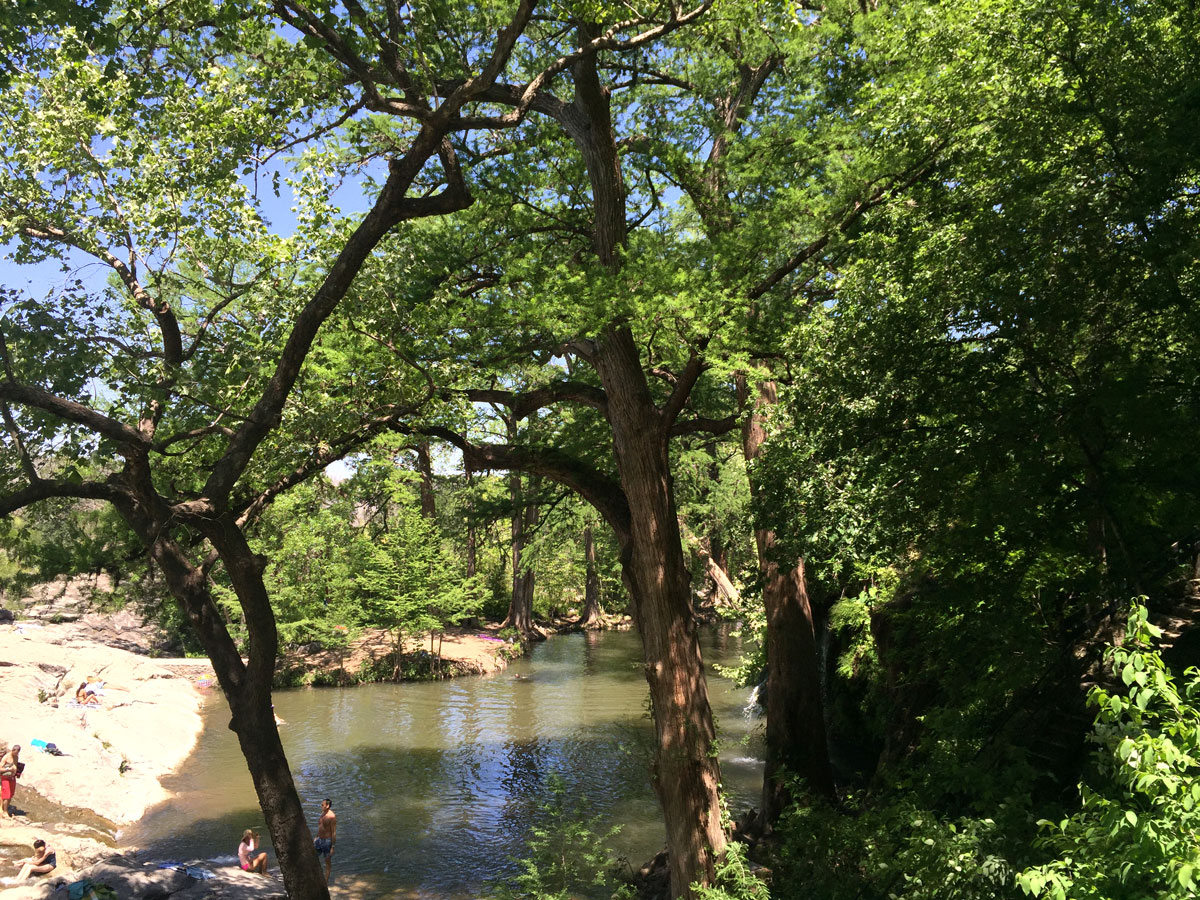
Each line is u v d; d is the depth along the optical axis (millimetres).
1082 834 4215
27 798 16984
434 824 16953
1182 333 7660
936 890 6070
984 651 9406
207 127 8469
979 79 8844
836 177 11250
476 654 36219
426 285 12031
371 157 11500
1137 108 7348
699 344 10734
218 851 15328
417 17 8906
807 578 16891
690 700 11734
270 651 9312
